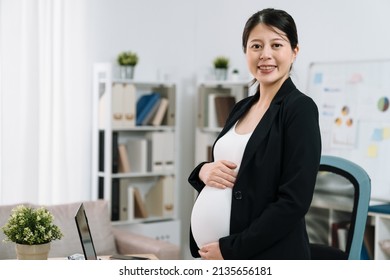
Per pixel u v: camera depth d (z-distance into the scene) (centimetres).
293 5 520
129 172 539
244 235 183
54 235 275
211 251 191
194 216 211
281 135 185
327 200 283
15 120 494
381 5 455
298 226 189
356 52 471
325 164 274
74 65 530
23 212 272
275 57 191
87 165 541
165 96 565
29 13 496
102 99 527
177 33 600
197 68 610
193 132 614
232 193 191
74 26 529
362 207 255
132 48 569
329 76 487
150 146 551
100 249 409
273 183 185
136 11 571
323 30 496
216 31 590
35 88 500
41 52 507
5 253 367
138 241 403
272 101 193
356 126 465
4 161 491
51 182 514
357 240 254
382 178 447
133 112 534
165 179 559
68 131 529
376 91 454
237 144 196
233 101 566
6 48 488
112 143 524
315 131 182
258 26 193
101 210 420
